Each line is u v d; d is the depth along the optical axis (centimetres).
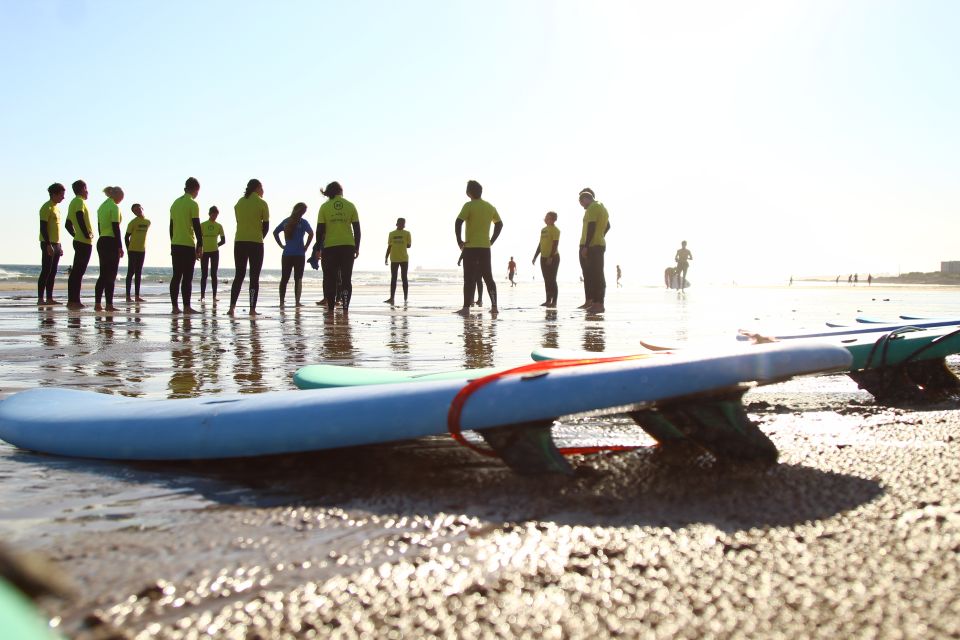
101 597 116
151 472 200
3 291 2250
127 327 779
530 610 111
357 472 196
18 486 187
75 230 1155
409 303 1586
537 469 188
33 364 451
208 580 123
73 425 223
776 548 135
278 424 196
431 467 201
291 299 1697
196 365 447
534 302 1716
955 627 104
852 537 140
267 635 104
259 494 178
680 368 177
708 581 121
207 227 1466
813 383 386
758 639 102
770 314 1133
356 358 487
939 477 182
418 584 121
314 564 131
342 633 104
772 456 198
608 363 188
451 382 194
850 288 4506
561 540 141
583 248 1227
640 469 194
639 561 130
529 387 181
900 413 290
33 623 77
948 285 5616
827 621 107
